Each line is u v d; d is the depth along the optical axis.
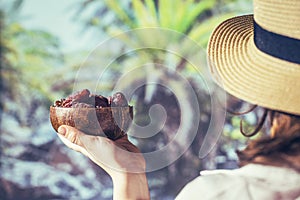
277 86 0.89
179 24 4.00
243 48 0.99
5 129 4.00
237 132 3.49
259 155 0.88
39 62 4.02
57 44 4.00
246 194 0.85
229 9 3.97
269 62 0.90
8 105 4.02
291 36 0.88
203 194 0.87
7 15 4.05
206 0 3.98
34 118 4.01
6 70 4.04
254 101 0.89
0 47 4.04
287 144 0.87
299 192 0.85
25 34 4.03
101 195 3.88
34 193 3.96
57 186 3.93
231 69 0.97
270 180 0.86
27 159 3.97
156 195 3.75
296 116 0.86
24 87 4.02
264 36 0.90
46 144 3.96
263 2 0.90
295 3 0.87
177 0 3.99
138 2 3.99
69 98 1.05
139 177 1.07
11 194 3.95
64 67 4.00
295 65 0.88
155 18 4.00
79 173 3.90
